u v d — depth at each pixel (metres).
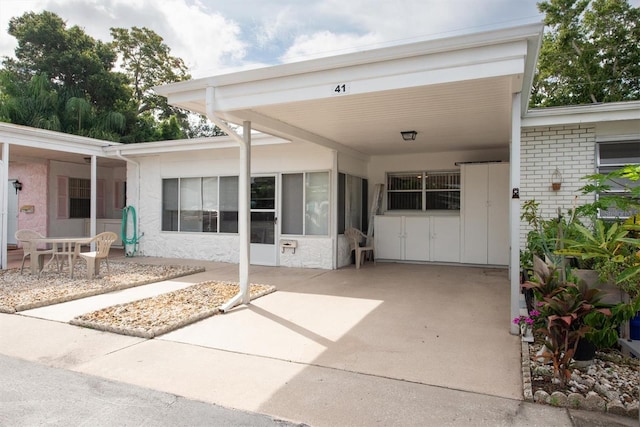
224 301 5.53
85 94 19.50
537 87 18.19
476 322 4.61
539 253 5.11
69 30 20.08
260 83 4.65
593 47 16.52
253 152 9.24
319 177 8.62
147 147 9.82
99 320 4.59
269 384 3.03
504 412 2.59
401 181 10.05
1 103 16.09
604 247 3.47
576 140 6.43
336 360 3.50
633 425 2.43
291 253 8.84
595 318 3.14
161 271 7.95
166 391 2.93
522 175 6.69
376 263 9.36
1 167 8.20
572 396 2.66
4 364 3.43
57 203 12.18
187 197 10.13
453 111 5.43
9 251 11.34
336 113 5.55
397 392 2.88
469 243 8.84
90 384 3.04
